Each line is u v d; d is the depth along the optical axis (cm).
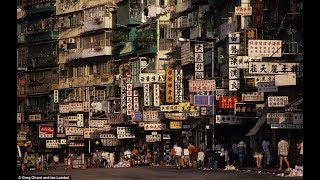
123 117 7662
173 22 7950
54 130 9750
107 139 8362
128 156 6731
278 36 4706
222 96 5000
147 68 8094
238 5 5722
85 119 8881
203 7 6919
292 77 3991
